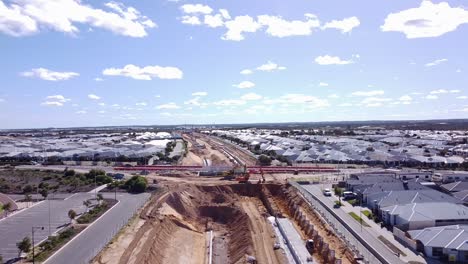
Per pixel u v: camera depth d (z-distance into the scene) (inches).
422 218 3041.3
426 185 4446.4
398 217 3174.2
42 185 4840.1
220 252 3233.3
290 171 6018.7
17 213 3705.7
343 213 3609.7
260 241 3201.3
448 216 3073.3
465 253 2468.0
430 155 7155.5
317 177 5497.1
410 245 2736.2
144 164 7140.8
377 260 2519.7
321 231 3208.7
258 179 5388.8
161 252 2913.4
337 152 7647.6
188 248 3250.5
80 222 3339.1
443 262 2464.3
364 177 4835.1
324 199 4156.0
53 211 3757.4
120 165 6904.5
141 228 3206.2
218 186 4950.8
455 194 4069.9
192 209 4315.9
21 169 6323.8
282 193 4717.0
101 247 2736.2
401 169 6210.6
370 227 3179.1
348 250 2711.6
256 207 4370.1
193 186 4909.0
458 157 6919.3
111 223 3294.8
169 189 4613.7
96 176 5251.0
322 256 2738.7
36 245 2817.4
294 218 3828.7
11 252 2691.9
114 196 4325.8
